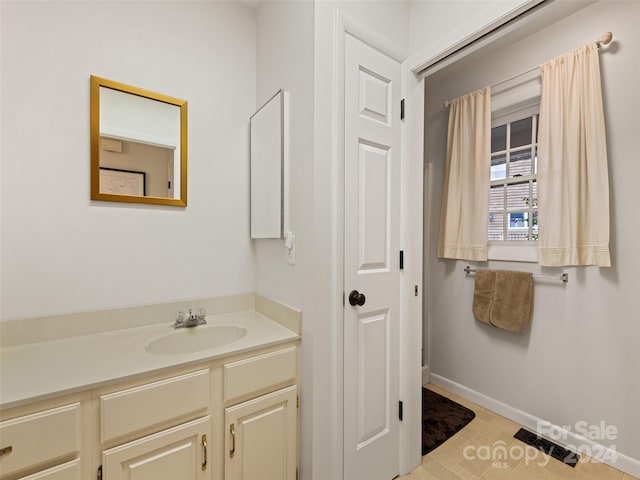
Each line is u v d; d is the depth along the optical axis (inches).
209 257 63.4
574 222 64.9
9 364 39.1
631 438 59.6
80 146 49.7
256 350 46.4
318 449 47.7
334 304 49.0
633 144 59.0
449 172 91.7
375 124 54.4
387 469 57.1
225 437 43.9
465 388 90.1
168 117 58.0
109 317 52.2
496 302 80.3
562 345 69.7
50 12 47.1
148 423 37.9
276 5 58.4
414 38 58.6
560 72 67.5
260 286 65.7
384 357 56.6
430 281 100.7
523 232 79.5
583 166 64.6
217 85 63.7
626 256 60.2
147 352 43.9
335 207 48.9
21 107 45.2
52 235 47.7
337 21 48.5
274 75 59.2
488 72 84.4
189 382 40.8
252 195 66.2
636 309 59.1
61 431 32.8
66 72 48.4
